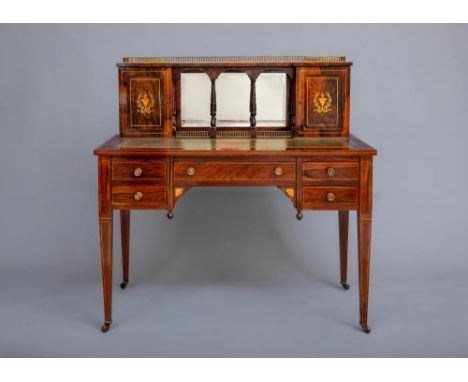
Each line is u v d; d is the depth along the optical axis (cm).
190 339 347
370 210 340
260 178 339
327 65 381
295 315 379
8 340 345
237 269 456
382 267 454
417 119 452
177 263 459
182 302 399
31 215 459
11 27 439
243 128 391
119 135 393
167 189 340
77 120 448
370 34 443
